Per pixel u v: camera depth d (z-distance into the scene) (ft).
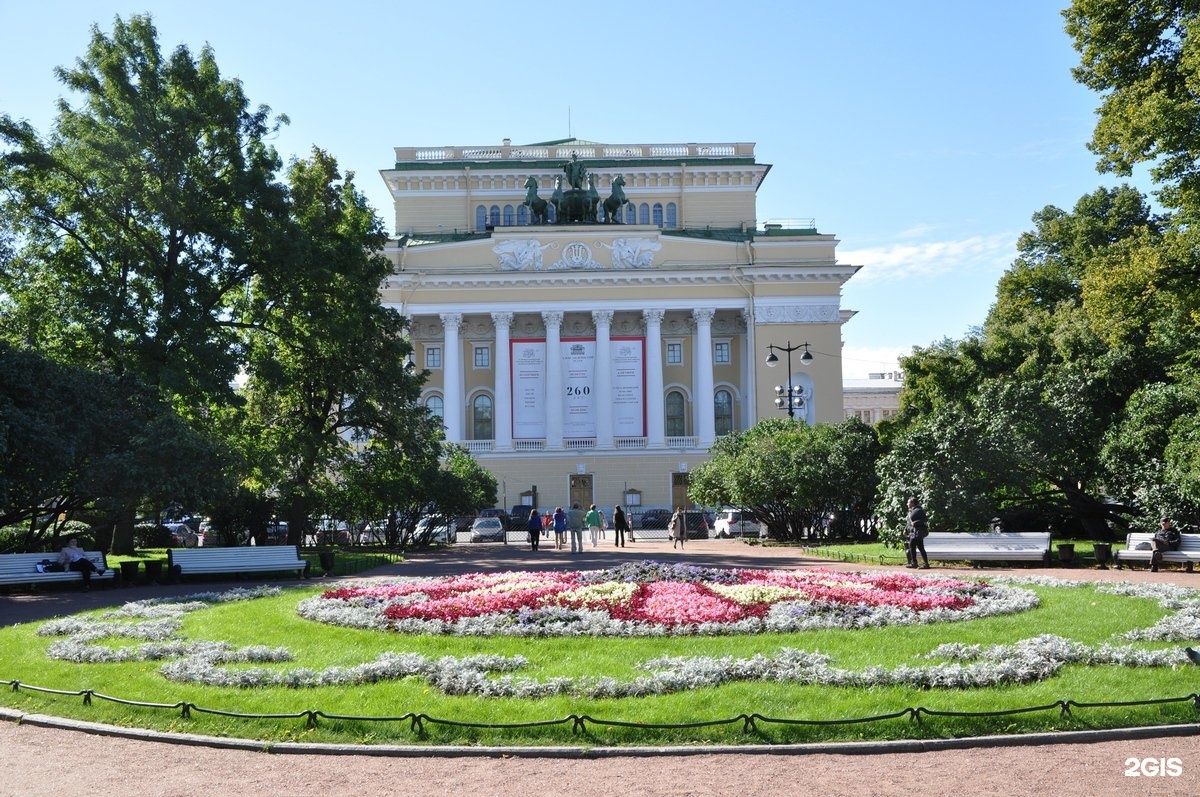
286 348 131.03
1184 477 93.61
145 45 115.14
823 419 246.27
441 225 265.34
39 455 85.05
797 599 59.47
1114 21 103.81
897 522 110.11
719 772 29.63
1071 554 96.73
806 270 248.11
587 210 254.47
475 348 263.70
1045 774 29.12
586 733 32.63
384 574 97.96
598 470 247.09
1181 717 33.83
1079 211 212.23
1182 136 95.35
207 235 113.70
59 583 85.76
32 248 113.70
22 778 30.09
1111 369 115.03
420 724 33.22
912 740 31.99
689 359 264.11
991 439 106.42
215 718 35.17
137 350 106.63
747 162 266.77
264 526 128.36
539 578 73.61
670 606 55.26
